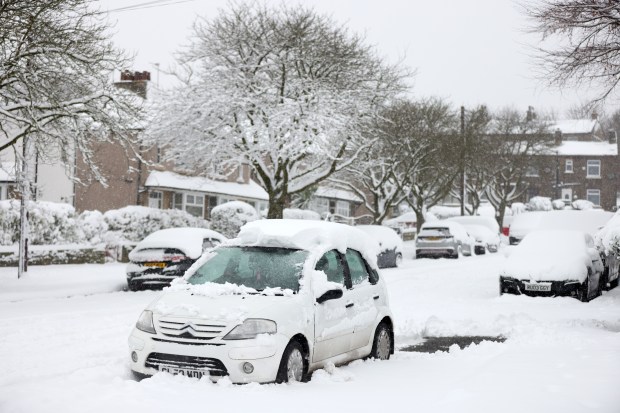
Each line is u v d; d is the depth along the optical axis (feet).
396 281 68.49
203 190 128.77
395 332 38.45
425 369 26.16
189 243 57.82
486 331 37.96
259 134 83.56
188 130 84.69
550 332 34.37
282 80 83.76
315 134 81.87
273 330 22.18
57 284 59.06
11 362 27.20
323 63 84.79
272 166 90.27
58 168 115.75
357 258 29.40
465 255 109.09
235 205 105.09
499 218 173.78
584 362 24.43
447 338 36.63
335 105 83.46
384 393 21.17
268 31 85.51
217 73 85.56
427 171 127.65
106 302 49.60
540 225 81.71
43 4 47.34
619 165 240.12
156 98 87.20
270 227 27.37
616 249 40.34
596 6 39.93
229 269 26.16
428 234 103.55
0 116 51.13
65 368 25.95
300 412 18.45
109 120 53.36
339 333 25.59
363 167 108.88
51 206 76.64
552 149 203.62
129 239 85.81
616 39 41.24
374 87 88.94
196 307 22.76
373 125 96.63
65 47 48.73
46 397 19.10
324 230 27.71
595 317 41.60
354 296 27.43
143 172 118.73
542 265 50.98
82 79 52.95
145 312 23.57
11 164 103.19
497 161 166.20
